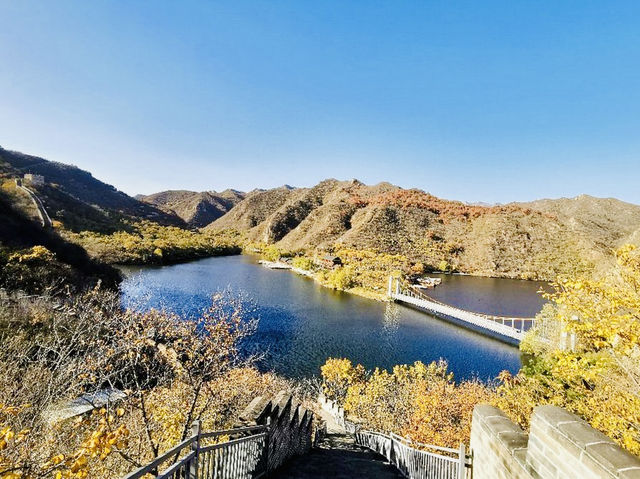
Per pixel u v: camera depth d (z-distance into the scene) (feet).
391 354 125.80
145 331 25.82
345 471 25.32
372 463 29.45
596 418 23.41
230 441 15.42
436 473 20.07
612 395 23.85
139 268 245.45
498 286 300.81
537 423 9.64
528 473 9.85
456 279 330.75
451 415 52.70
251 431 19.57
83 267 134.00
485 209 509.35
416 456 23.45
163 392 25.44
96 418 19.89
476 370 114.73
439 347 135.64
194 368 25.26
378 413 67.51
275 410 23.29
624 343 17.43
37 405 18.28
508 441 11.31
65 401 19.83
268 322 152.87
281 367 106.73
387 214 479.41
